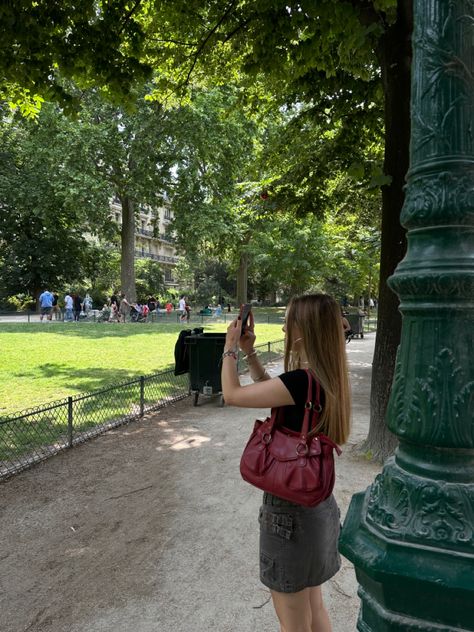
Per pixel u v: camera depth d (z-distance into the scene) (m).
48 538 4.07
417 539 1.23
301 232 28.66
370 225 16.06
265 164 11.03
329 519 2.07
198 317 33.12
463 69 1.30
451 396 1.26
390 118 5.66
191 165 25.56
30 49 5.69
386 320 5.89
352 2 5.05
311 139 9.65
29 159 28.02
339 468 5.64
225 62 7.96
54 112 23.64
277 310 46.78
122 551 3.85
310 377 2.00
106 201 25.12
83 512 4.55
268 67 6.44
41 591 3.34
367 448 6.08
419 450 1.33
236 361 2.11
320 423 1.96
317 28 5.41
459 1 1.30
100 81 6.38
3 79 6.44
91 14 5.75
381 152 9.91
